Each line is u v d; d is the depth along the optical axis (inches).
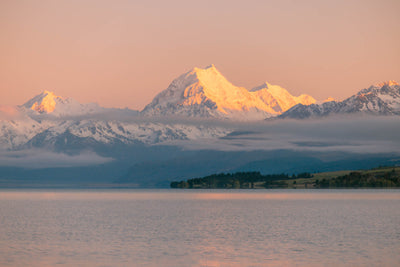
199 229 6102.4
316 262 3919.8
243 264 3885.3
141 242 5002.5
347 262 3907.5
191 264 3902.6
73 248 4638.3
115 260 4065.0
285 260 4010.8
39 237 5388.8
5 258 4146.2
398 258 4050.2
